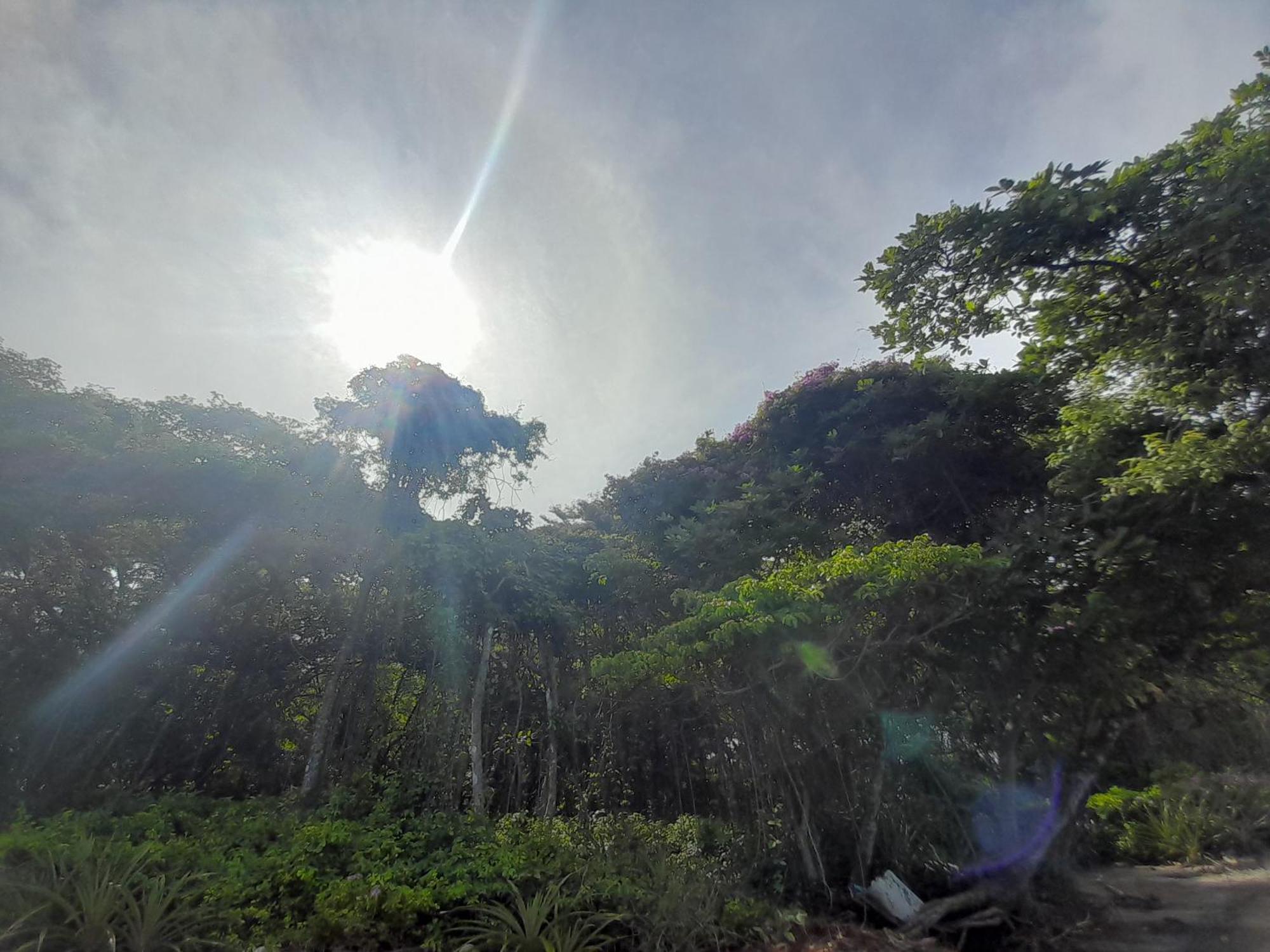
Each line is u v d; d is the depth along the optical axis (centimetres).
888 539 1136
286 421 1319
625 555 1194
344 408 1316
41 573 1059
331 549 1260
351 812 930
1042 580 687
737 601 700
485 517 1352
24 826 723
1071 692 692
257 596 1270
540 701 1196
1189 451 531
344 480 1276
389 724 1295
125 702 1148
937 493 1144
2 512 888
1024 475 1016
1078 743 707
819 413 1311
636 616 1149
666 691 922
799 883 680
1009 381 1022
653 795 1030
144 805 951
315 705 1369
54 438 957
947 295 782
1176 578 640
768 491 1166
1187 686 763
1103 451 686
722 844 766
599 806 1014
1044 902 668
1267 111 552
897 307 808
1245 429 512
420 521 1299
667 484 1444
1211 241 543
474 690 1112
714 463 1443
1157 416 659
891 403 1209
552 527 1491
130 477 1023
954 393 1100
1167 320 623
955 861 686
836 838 707
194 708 1277
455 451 1355
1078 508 703
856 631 677
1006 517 964
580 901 566
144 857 571
